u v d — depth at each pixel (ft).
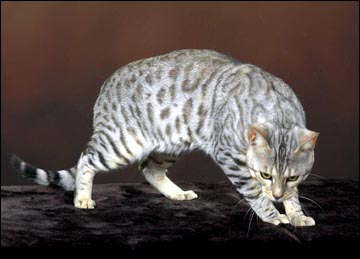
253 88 17.43
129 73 18.85
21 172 19.34
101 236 16.75
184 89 18.28
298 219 17.62
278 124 16.88
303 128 16.70
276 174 16.31
